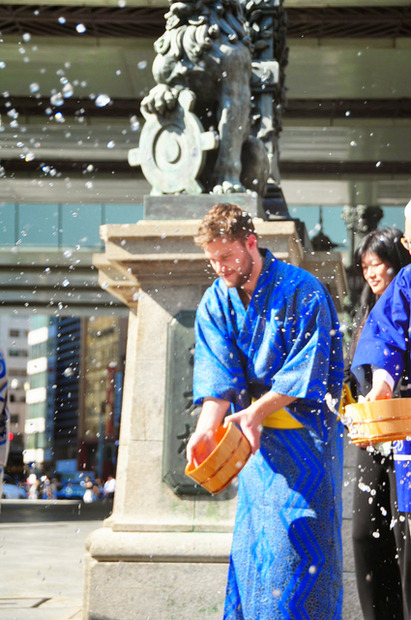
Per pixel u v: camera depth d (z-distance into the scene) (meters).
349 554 4.16
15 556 8.66
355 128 24.98
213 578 3.97
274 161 5.70
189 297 4.36
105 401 88.44
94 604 4.04
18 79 22.38
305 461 2.81
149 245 4.29
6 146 25.77
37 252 27.84
